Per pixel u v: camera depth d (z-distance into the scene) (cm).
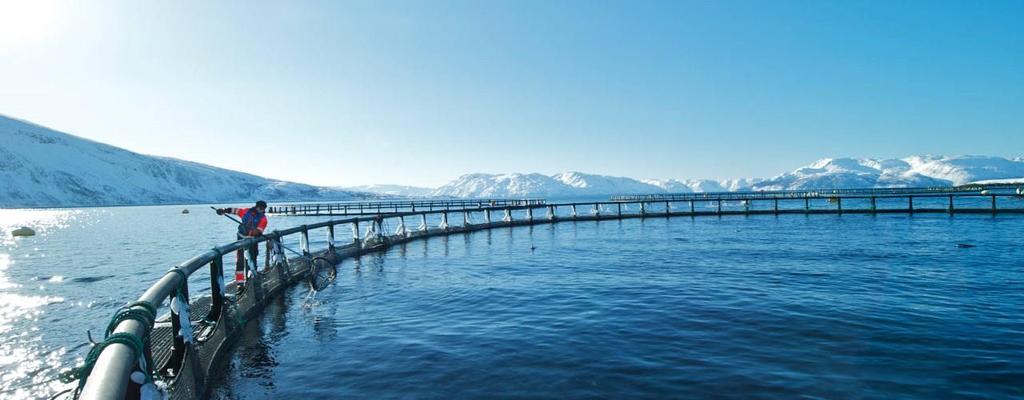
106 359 242
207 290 1365
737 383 575
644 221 4112
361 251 1991
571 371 626
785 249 1961
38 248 3092
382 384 598
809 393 542
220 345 687
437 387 583
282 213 7550
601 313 934
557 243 2400
